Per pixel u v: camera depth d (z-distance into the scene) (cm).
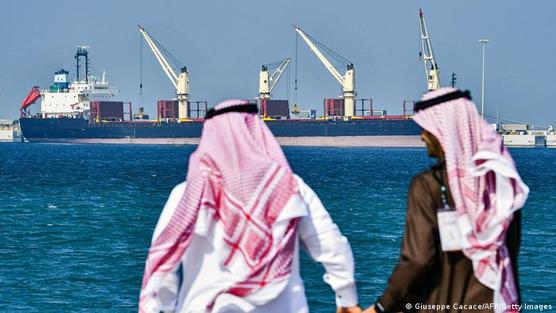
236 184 1711
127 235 12450
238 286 1695
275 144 1778
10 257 10050
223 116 1775
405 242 1778
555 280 8325
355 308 1795
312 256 1770
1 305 7281
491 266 1758
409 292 1781
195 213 1712
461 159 1766
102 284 8269
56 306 7250
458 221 1750
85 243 11475
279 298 1719
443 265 1786
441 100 1806
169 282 1747
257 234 1698
